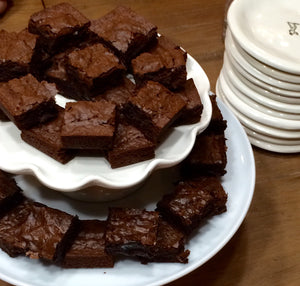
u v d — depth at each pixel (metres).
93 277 0.36
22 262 0.37
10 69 0.37
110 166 0.36
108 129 0.33
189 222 0.37
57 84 0.39
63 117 0.34
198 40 0.62
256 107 0.48
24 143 0.37
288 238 0.46
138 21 0.41
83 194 0.40
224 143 0.44
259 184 0.50
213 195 0.40
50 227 0.36
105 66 0.36
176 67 0.37
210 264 0.43
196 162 0.41
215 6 0.67
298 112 0.46
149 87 0.36
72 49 0.40
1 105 0.35
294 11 0.51
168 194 0.40
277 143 0.51
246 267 0.44
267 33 0.48
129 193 0.42
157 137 0.35
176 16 0.65
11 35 0.38
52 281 0.36
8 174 0.42
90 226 0.39
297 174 0.51
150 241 0.35
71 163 0.36
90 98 0.38
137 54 0.41
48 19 0.39
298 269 0.44
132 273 0.37
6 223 0.37
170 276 0.36
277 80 0.43
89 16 0.63
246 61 0.45
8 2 0.62
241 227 0.46
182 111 0.37
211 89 0.57
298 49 0.46
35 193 0.42
